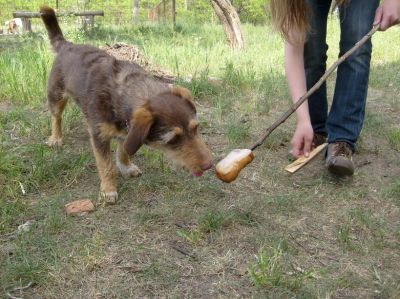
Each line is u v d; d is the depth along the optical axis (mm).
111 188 1311
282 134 1773
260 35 5102
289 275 1005
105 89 1285
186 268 1027
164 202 1305
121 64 1365
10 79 2307
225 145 1708
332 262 1058
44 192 1367
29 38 4328
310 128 1286
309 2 1435
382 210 1282
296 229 1186
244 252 1087
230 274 1009
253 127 1878
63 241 1116
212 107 2150
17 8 8281
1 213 1221
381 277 1005
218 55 3443
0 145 1599
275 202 1292
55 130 1678
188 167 1189
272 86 2410
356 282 985
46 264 1020
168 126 1166
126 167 1457
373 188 1393
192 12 9203
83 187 1399
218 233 1157
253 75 2559
